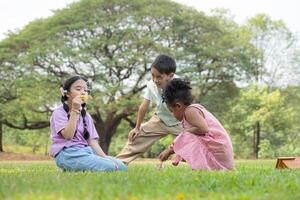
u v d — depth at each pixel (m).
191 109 5.27
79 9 27.58
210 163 5.27
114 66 26.45
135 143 6.66
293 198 2.91
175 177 3.90
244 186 3.36
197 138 5.29
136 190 3.00
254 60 30.48
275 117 29.72
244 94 29.39
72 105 5.49
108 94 25.69
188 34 27.84
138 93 27.88
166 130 6.60
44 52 25.53
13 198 2.62
